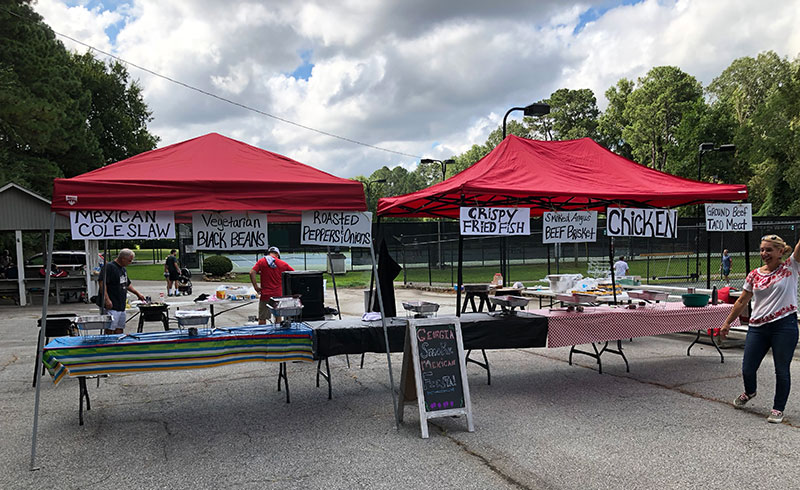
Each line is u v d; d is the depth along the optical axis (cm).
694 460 405
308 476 388
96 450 442
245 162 562
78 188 455
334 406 561
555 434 468
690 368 709
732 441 443
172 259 1834
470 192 615
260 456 426
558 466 399
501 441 453
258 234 525
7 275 1723
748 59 5231
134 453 435
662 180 777
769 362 728
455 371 490
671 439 450
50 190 2364
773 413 489
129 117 4006
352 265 3250
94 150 2945
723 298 870
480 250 3262
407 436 469
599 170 756
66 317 634
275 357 519
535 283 2011
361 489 366
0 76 2033
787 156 4150
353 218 534
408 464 407
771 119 4166
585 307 692
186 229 3006
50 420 521
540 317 608
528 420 507
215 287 2186
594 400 569
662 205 864
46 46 2336
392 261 647
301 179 533
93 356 469
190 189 482
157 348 484
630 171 779
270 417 526
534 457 417
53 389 638
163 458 424
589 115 6244
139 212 479
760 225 1313
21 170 2197
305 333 526
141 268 3722
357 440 460
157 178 483
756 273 506
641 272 2522
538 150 761
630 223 695
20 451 441
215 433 481
